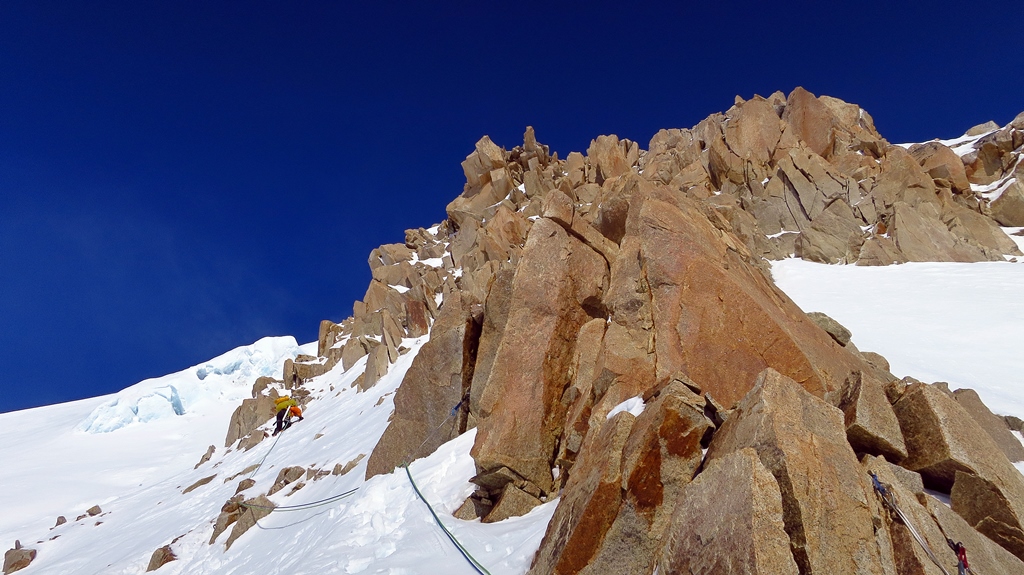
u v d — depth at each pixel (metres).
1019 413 12.28
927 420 8.23
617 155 46.75
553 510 10.08
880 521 6.61
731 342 11.40
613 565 7.51
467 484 12.43
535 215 43.66
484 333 15.36
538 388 12.41
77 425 59.75
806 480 6.52
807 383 10.99
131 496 33.31
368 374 33.66
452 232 54.97
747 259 15.07
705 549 6.14
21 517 34.31
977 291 22.27
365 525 12.55
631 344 11.66
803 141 39.53
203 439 48.88
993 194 35.09
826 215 31.34
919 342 17.91
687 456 7.93
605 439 8.89
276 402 34.53
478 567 9.22
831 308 22.27
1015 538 7.24
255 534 17.53
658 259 12.53
